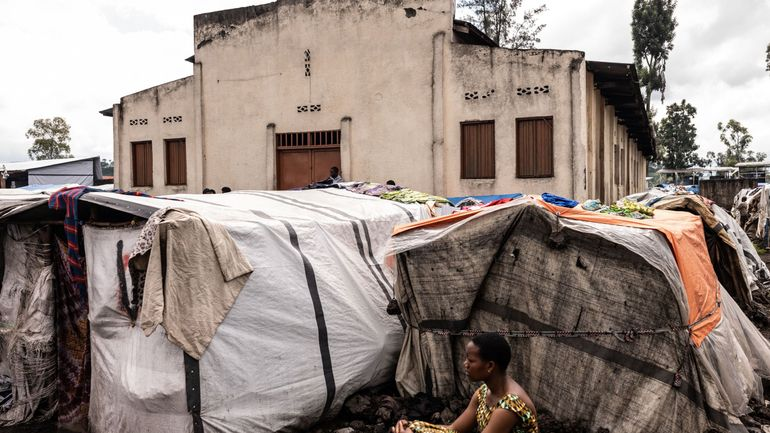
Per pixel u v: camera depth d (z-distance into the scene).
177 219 4.47
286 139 13.99
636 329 4.58
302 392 4.97
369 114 13.02
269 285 4.93
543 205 4.91
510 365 5.07
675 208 8.08
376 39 12.89
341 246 5.96
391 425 5.01
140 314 4.55
